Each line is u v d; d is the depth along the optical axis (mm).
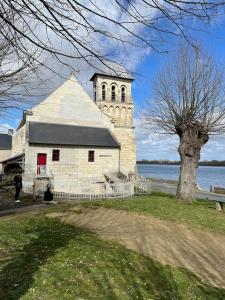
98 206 18969
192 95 20656
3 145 57625
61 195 27453
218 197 33719
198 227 14180
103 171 36156
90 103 39375
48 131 35250
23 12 3441
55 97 37594
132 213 16703
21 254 9328
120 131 41500
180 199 21391
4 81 6734
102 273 8125
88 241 11023
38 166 33156
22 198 24938
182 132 21578
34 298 6418
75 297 6699
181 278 8453
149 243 11469
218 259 10461
